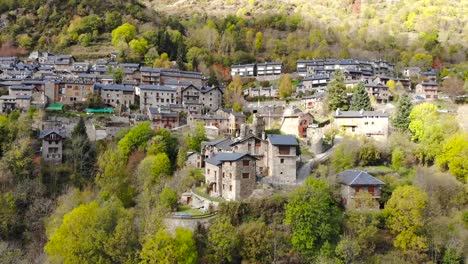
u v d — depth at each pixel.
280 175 104.06
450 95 165.50
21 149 125.94
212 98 182.88
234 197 94.69
